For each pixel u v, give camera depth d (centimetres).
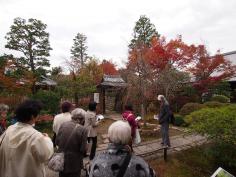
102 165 197
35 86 1504
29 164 214
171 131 1034
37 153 216
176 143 834
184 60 1424
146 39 2569
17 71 1269
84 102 1593
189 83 1509
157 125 1057
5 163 220
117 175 189
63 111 470
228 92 1586
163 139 706
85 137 350
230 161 637
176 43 1392
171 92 1314
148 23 2648
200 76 1469
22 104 234
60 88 1502
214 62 1423
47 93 1216
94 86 1574
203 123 670
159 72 1262
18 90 1147
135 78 1063
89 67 1914
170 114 711
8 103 1075
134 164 195
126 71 1256
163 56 1323
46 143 223
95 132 550
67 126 357
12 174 214
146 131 897
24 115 230
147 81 1091
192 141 858
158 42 1402
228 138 617
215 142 674
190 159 716
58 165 334
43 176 230
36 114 238
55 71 1838
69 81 1520
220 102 1363
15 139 219
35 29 1442
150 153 707
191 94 1464
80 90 1511
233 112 673
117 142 206
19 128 227
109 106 1945
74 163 341
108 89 1738
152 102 1239
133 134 569
